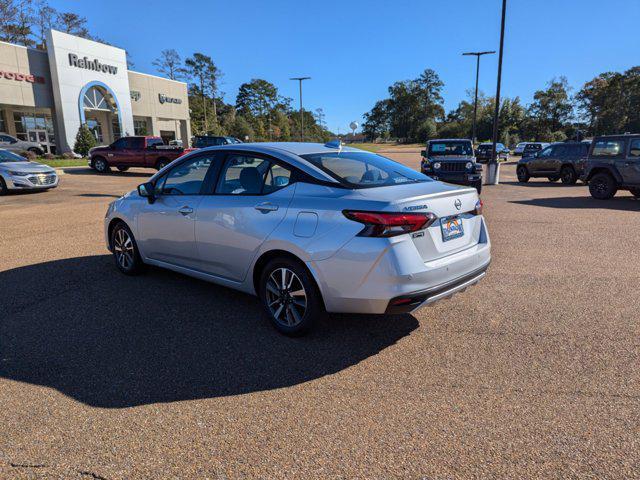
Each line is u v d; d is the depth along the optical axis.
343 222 3.30
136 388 3.05
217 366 3.35
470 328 3.99
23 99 30.09
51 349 3.60
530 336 3.83
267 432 2.59
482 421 2.67
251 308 4.44
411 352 3.56
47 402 2.88
